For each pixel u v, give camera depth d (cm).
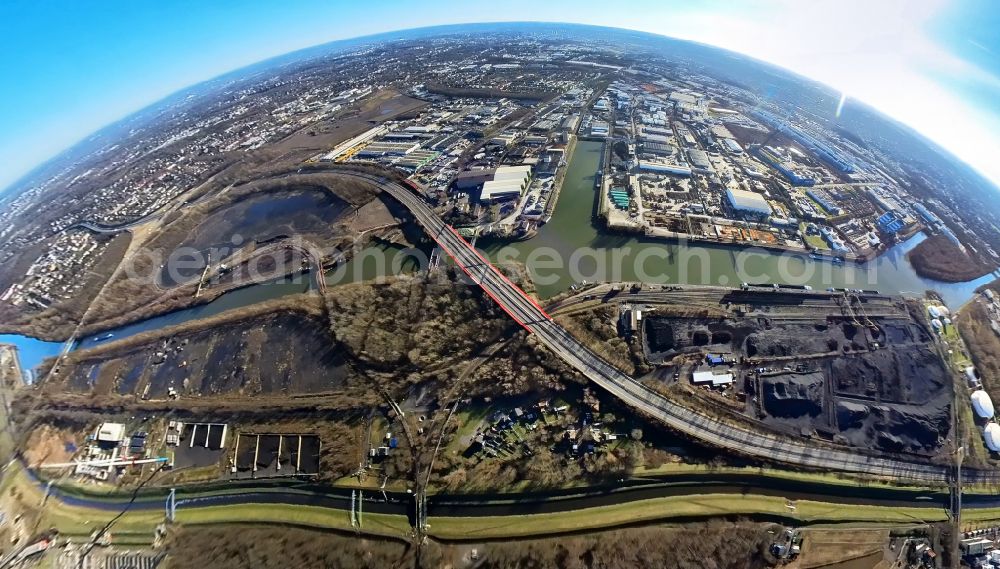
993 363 10388
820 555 7481
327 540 8075
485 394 9906
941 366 10256
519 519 8131
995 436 8956
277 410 10206
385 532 8125
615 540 7588
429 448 9138
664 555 7375
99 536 8650
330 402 10156
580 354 10375
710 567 7225
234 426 10081
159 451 9881
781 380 9781
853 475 8450
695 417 9206
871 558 7488
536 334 10844
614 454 8712
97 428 10469
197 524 8638
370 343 11188
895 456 8731
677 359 10225
